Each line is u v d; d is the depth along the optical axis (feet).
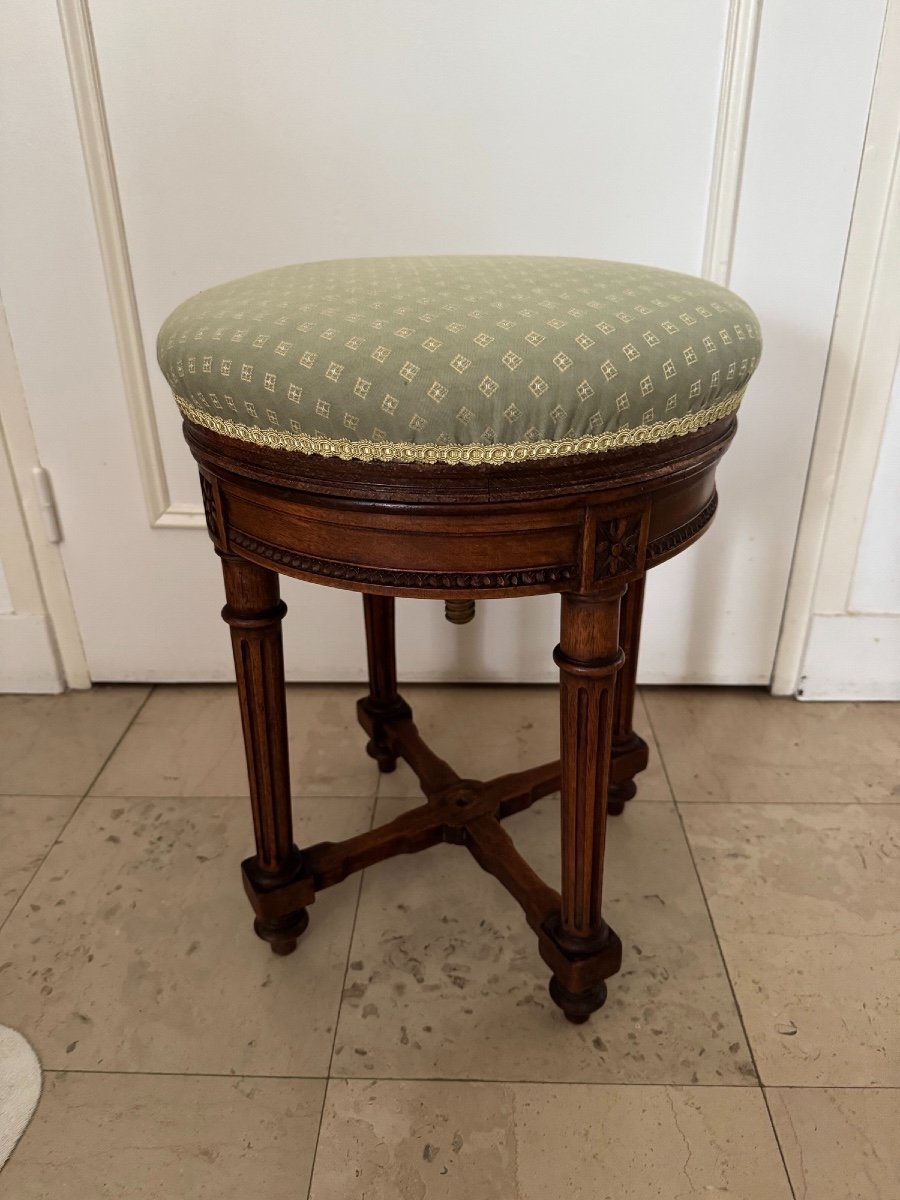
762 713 4.26
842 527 3.95
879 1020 2.77
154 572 4.21
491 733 4.13
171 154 3.42
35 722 4.26
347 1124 2.48
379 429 1.75
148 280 3.63
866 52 3.15
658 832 3.52
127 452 3.94
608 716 2.27
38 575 4.22
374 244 3.59
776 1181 2.34
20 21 3.20
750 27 3.12
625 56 3.24
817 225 3.43
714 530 4.00
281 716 2.68
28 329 3.71
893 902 3.20
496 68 3.28
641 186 3.45
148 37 3.24
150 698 4.43
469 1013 2.81
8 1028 2.77
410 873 3.36
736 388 2.04
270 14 3.21
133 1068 2.64
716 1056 2.66
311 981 2.93
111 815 3.67
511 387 1.72
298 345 1.82
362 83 3.31
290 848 2.89
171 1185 2.35
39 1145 2.44
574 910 2.57
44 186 3.46
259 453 1.98
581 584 2.02
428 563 1.97
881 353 3.60
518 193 3.48
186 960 3.01
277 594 2.55
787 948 3.02
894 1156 2.39
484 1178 2.35
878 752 3.98
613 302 1.94
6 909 3.21
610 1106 2.52
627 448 1.88
